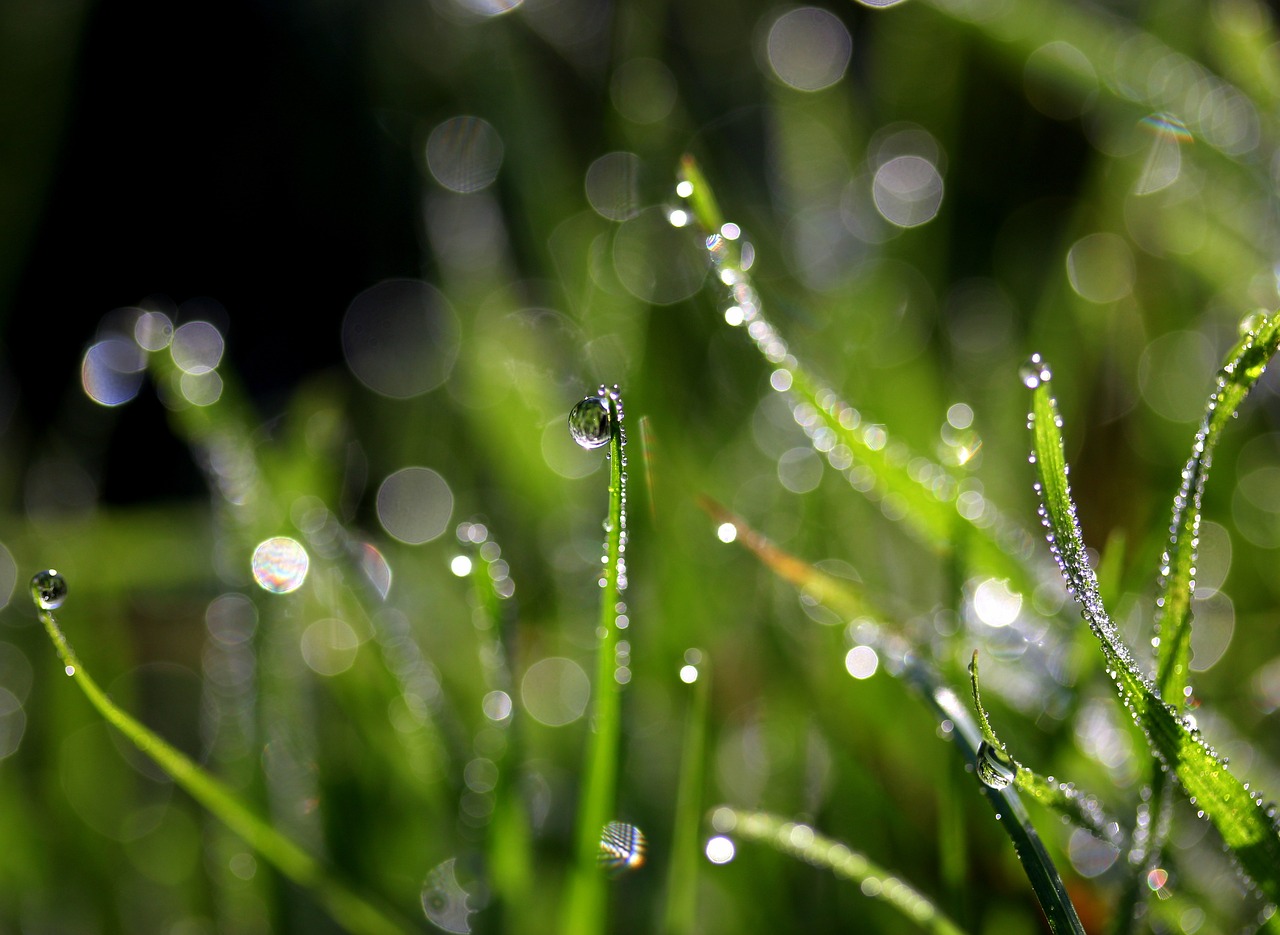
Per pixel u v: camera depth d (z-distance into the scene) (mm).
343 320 463
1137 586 267
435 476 338
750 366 321
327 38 504
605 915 256
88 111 495
